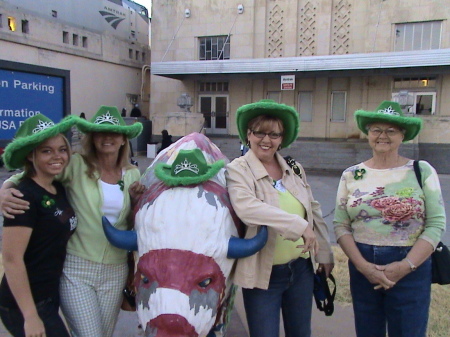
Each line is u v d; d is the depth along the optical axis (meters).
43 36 15.48
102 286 2.48
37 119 2.17
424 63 13.59
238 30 16.98
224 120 18.20
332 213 7.74
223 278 2.22
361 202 2.56
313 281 2.75
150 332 1.97
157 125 16.83
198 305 2.03
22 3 15.13
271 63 15.46
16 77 3.32
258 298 2.48
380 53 14.06
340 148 14.61
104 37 18.78
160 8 18.17
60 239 2.23
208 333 2.29
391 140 2.53
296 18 16.20
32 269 2.16
